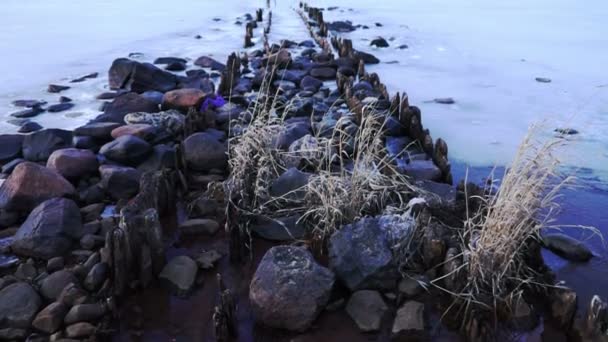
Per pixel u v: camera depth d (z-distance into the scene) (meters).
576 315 3.25
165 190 4.59
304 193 4.55
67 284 3.53
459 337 3.30
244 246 4.10
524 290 3.60
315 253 4.10
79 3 17.89
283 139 5.59
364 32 13.84
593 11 16.66
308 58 10.68
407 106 6.49
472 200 4.30
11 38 11.78
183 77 8.77
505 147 6.08
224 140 6.18
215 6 18.53
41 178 4.54
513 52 11.01
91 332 3.20
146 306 3.54
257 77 8.70
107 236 3.49
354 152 5.48
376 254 3.66
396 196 4.57
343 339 3.27
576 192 5.01
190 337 3.29
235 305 3.32
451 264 3.58
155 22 14.69
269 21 15.23
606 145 6.07
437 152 5.43
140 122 6.33
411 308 3.42
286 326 3.29
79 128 5.90
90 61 10.01
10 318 3.25
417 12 17.34
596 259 4.04
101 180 4.99
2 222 4.37
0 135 5.76
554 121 6.88
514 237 3.43
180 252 4.14
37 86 8.35
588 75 9.13
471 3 19.42
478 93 8.23
